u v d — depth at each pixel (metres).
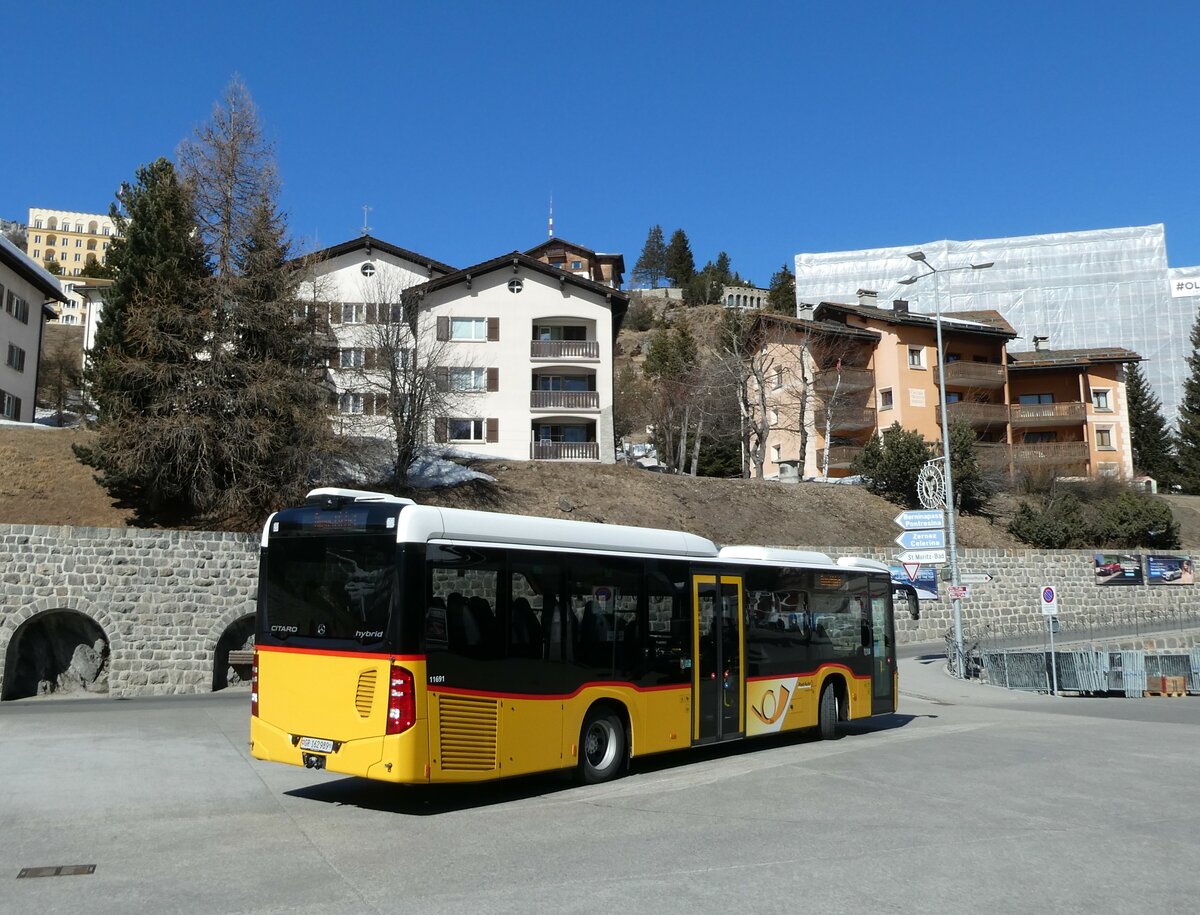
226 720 16.50
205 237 29.73
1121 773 11.02
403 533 8.81
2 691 21.56
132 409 27.52
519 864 6.82
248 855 7.12
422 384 35.59
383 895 6.00
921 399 56.06
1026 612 37.78
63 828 8.06
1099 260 77.50
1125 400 60.91
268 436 27.44
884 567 16.61
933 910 5.73
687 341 88.75
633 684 11.06
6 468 30.00
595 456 49.03
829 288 83.81
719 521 38.06
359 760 8.66
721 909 5.71
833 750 13.16
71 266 172.38
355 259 49.22
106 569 23.09
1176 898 6.01
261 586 9.86
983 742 13.95
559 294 50.09
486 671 9.26
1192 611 41.16
